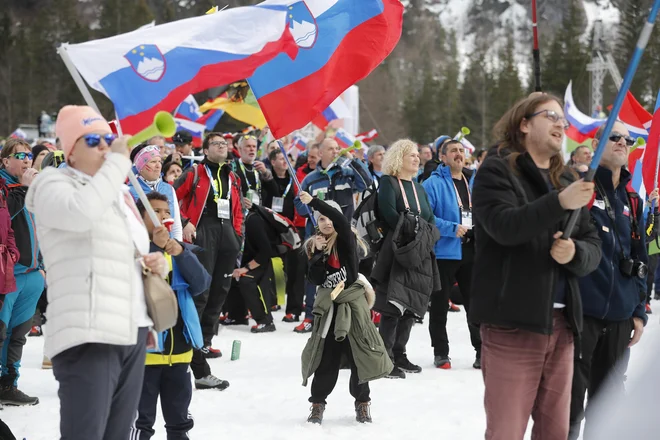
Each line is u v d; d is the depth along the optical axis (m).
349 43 7.35
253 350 10.33
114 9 74.00
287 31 6.55
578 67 73.94
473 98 77.88
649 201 8.09
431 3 116.31
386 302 8.70
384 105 77.19
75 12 74.88
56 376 4.26
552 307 4.33
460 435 6.75
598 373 5.92
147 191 7.32
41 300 9.69
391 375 8.91
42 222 4.17
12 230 7.43
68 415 4.19
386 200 8.83
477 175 4.49
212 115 19.69
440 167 9.66
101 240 4.21
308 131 22.89
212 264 9.57
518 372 4.38
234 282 12.16
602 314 5.65
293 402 7.80
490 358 4.46
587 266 4.42
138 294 4.40
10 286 7.24
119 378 4.40
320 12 7.21
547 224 4.11
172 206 7.26
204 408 7.57
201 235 9.51
